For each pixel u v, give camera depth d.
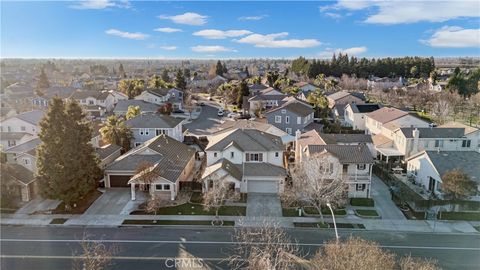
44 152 30.34
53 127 30.14
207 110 88.50
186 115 80.94
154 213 30.67
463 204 30.22
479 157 34.69
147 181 32.62
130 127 48.84
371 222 29.11
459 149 42.09
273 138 40.00
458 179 30.34
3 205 30.64
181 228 28.20
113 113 70.00
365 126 59.62
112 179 36.06
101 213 30.67
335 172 33.41
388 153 43.12
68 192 30.48
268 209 31.55
